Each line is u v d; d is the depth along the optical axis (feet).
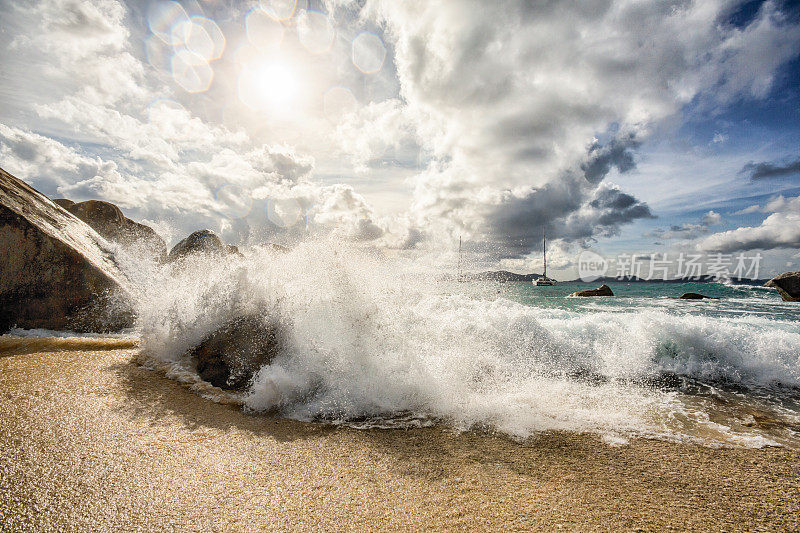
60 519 5.16
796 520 6.03
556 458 7.98
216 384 11.37
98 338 15.14
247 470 6.88
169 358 12.92
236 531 5.19
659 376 14.30
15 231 15.15
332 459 7.54
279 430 8.84
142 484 6.11
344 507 5.91
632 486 6.95
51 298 15.55
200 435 8.13
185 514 5.48
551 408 10.94
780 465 7.93
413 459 7.70
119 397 9.55
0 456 6.39
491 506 6.11
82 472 6.25
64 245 16.20
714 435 9.41
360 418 9.81
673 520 5.93
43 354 12.28
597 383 13.44
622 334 17.12
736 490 6.91
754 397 12.35
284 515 5.62
